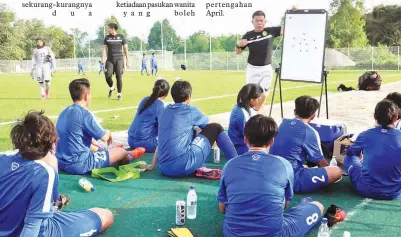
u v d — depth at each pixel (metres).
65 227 3.35
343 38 59.50
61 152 5.47
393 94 5.47
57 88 20.25
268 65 8.90
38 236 3.00
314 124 6.14
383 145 4.57
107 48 13.55
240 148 6.04
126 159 6.02
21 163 2.90
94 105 12.56
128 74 37.56
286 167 3.44
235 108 6.08
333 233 3.90
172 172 5.34
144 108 6.62
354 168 4.89
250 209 3.31
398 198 4.77
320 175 4.82
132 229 3.95
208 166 6.03
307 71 8.18
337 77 27.45
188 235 3.68
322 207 4.00
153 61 35.53
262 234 3.30
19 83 24.38
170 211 4.38
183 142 5.27
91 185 4.97
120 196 4.80
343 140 5.84
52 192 2.93
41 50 14.38
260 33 8.76
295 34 8.26
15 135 2.89
